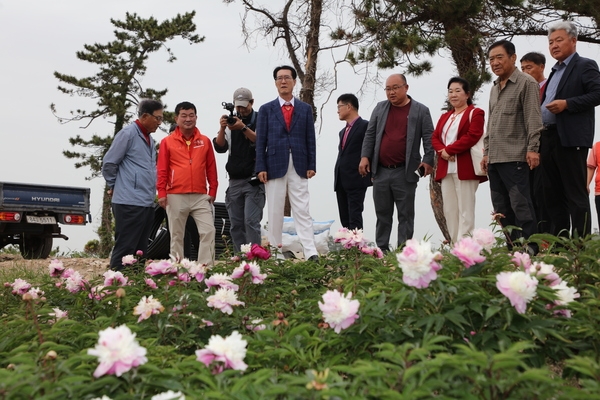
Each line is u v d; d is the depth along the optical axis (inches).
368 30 600.1
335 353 138.3
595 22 602.5
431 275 125.8
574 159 261.7
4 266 426.0
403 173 309.4
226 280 172.7
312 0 650.8
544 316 134.3
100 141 1289.4
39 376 111.8
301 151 318.7
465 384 104.0
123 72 1274.6
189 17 1307.8
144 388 113.0
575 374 127.8
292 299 197.0
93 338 152.8
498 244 161.2
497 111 272.4
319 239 411.8
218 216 452.4
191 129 317.1
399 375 104.5
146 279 192.2
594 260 154.9
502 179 270.4
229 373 113.0
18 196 570.3
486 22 592.1
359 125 349.4
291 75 320.8
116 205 309.0
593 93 257.1
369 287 176.1
